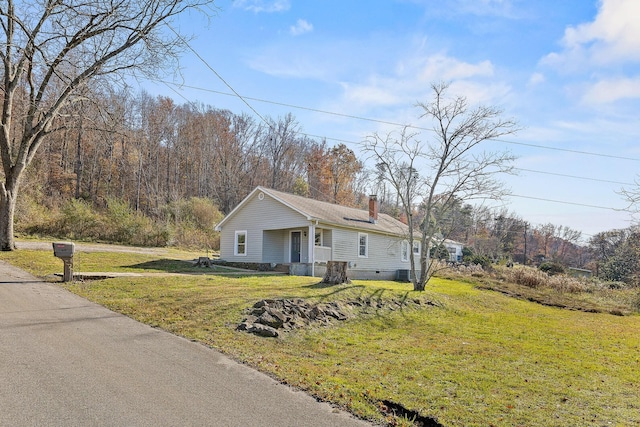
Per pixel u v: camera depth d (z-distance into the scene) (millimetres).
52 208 28562
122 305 8906
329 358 6980
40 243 20469
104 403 4188
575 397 5852
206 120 51438
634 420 5027
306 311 9828
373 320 10820
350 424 4156
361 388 5289
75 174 41875
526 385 6230
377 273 25047
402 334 9781
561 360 8250
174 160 50094
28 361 5180
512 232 57938
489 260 35281
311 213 20438
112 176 45781
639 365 8359
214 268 19062
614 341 10922
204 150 50469
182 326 7613
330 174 50719
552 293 23234
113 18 15984
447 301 15047
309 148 53594
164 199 42781
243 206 23266
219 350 6352
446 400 5195
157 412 4082
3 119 16922
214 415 4113
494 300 17891
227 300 9773
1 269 12891
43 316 7531
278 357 6461
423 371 6543
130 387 4641
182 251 28172
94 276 12359
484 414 4820
